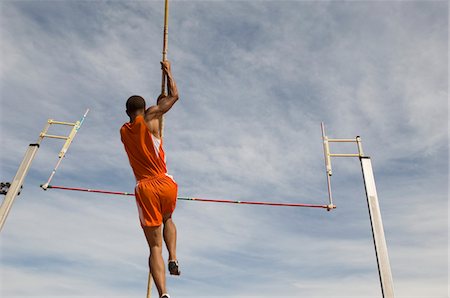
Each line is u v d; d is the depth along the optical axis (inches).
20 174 280.5
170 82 145.6
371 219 255.4
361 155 287.1
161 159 138.3
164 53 174.1
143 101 146.1
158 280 122.1
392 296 226.5
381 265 235.9
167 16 180.4
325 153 300.7
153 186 132.6
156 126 140.3
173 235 133.5
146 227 129.3
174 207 137.1
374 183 271.0
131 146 137.6
